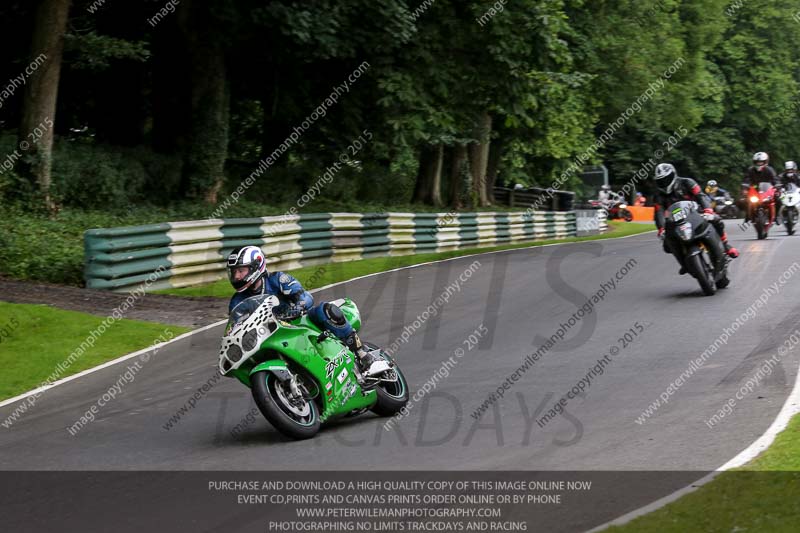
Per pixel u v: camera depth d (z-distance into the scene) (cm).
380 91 8506
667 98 14488
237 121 11038
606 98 12875
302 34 7388
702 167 18750
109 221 6556
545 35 8112
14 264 5241
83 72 8556
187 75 8481
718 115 17900
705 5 14888
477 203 12562
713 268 4578
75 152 7094
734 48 18188
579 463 2098
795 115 18662
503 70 8275
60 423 2781
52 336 3944
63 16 6638
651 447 2186
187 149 8319
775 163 19638
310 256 6725
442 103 8594
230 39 8119
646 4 12400
